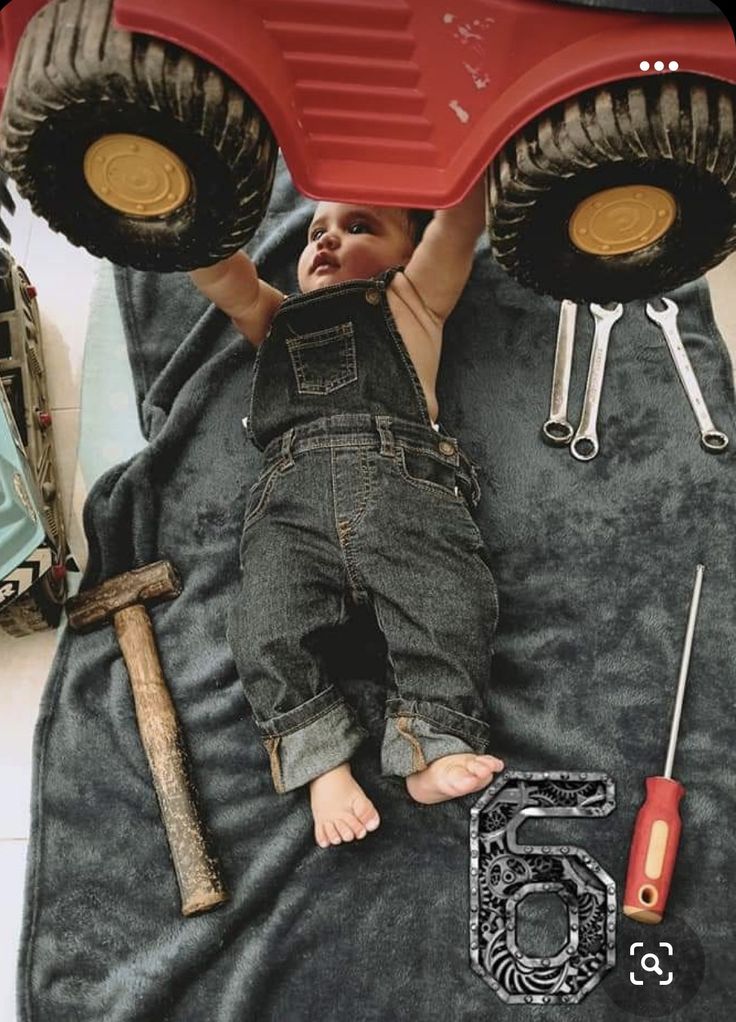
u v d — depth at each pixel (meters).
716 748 1.20
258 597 1.16
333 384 1.22
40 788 1.21
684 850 1.16
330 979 1.12
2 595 1.17
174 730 1.21
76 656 1.27
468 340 1.40
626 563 1.29
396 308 1.25
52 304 1.48
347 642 1.24
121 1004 1.11
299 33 0.90
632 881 1.11
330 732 1.14
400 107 0.94
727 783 1.19
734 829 1.17
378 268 1.30
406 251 1.31
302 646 1.15
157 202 0.98
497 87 0.92
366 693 1.22
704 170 0.92
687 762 1.20
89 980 1.12
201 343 1.41
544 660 1.24
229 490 1.34
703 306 1.41
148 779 1.21
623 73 0.88
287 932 1.14
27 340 1.37
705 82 0.90
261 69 0.88
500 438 1.35
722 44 0.88
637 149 0.90
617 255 1.03
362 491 1.17
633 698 1.23
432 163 0.98
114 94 0.87
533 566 1.29
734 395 1.37
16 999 1.12
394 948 1.13
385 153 0.97
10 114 0.90
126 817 1.20
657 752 1.20
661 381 1.37
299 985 1.12
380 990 1.11
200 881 1.13
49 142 0.92
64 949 1.14
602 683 1.23
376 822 1.13
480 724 1.13
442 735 1.11
